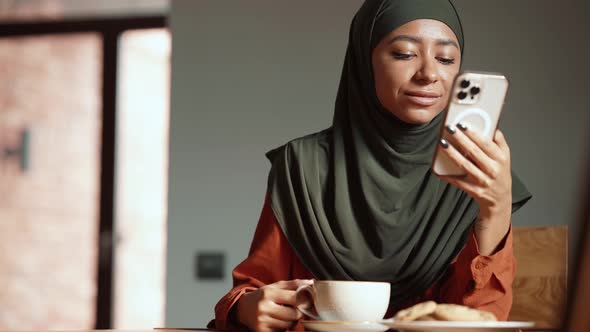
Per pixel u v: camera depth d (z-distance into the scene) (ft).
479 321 3.01
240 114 10.23
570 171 9.12
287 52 10.14
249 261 4.87
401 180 4.74
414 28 4.50
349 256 4.74
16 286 16.03
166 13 14.89
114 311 14.80
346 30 9.98
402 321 2.99
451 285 4.33
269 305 3.69
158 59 15.51
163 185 15.30
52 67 16.07
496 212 3.69
